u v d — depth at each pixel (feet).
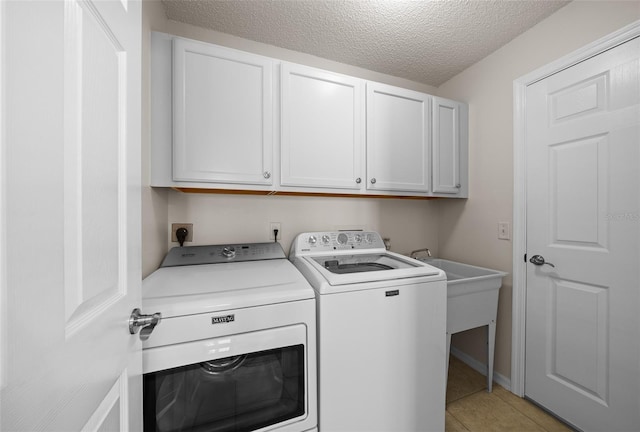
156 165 4.00
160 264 4.49
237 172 4.43
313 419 3.31
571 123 4.43
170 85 4.10
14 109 0.92
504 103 5.58
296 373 3.25
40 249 1.05
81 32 1.35
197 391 2.85
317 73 4.99
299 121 4.88
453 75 6.84
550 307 4.76
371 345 3.64
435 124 6.07
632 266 3.73
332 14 4.72
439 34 5.24
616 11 3.85
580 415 4.29
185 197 5.15
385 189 5.59
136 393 2.13
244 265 4.64
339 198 6.48
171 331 2.67
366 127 5.43
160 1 4.41
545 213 4.82
